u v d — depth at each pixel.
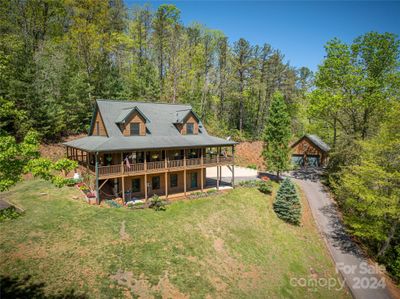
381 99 29.81
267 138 33.00
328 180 33.38
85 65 39.62
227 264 16.91
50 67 35.47
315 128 39.06
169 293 12.91
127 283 12.72
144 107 28.50
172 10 47.81
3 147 9.27
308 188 32.59
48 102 33.00
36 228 15.73
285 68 54.38
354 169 22.70
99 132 26.00
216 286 14.54
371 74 31.16
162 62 50.09
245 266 17.34
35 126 31.41
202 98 50.03
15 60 29.81
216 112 52.84
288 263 19.28
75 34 38.00
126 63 50.31
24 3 37.56
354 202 21.22
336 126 39.06
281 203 25.30
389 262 20.52
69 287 11.66
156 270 14.15
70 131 36.38
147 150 22.92
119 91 41.72
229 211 23.52
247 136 51.75
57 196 21.39
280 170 33.00
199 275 14.89
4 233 14.93
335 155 31.33
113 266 13.57
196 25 52.88
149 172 23.39
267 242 20.94
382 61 30.11
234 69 48.28
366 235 20.44
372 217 21.20
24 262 12.66
